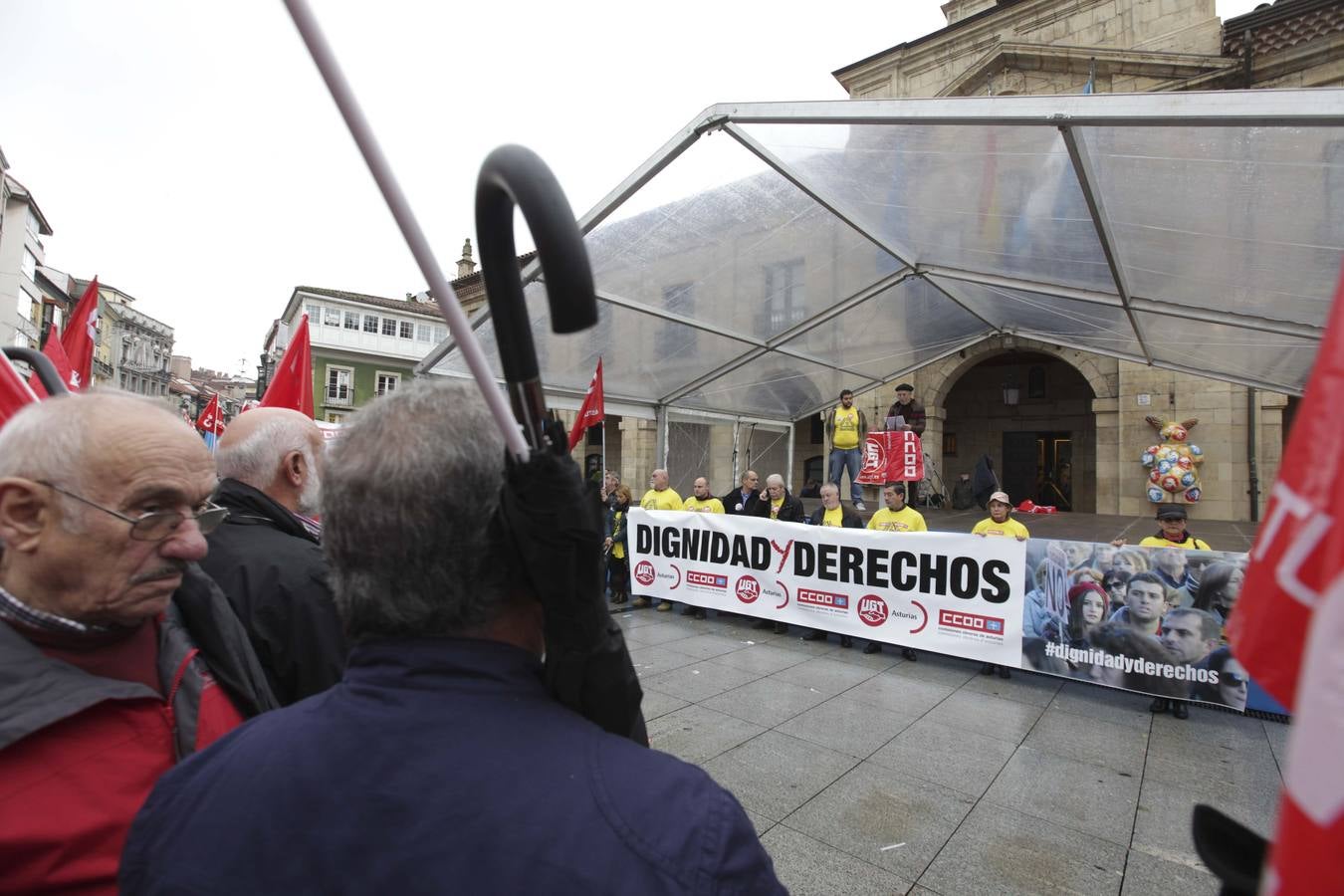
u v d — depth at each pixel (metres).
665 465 11.87
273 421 1.91
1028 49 15.51
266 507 1.80
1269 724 4.50
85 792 1.06
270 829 0.71
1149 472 14.08
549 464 0.67
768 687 5.14
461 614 0.80
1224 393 13.42
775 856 2.92
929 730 4.32
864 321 9.39
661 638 6.67
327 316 43.03
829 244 7.07
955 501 17.64
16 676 1.06
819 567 6.52
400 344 45.31
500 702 0.77
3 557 1.15
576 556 0.70
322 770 0.73
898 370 12.38
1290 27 13.10
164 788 0.82
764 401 13.35
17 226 35.25
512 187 0.59
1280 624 0.72
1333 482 0.66
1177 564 4.77
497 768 0.71
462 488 0.78
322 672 1.59
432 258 0.63
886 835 3.09
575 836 0.66
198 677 1.28
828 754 3.94
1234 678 4.53
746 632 6.95
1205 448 13.55
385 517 0.78
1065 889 2.72
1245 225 4.81
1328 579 0.61
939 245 6.86
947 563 5.75
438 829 0.67
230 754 0.81
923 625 5.86
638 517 8.10
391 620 0.80
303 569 1.64
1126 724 4.48
